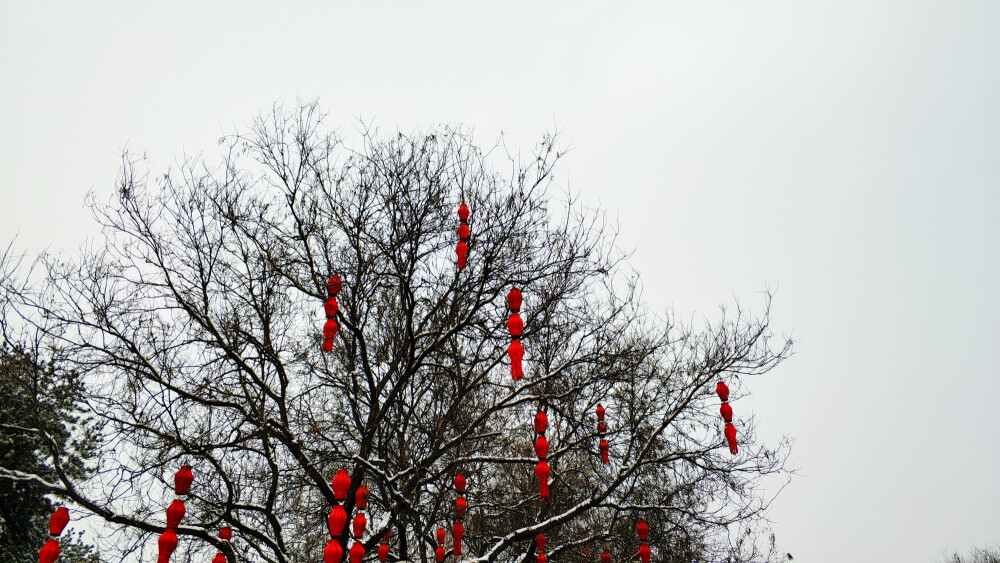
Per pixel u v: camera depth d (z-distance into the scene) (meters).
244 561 10.28
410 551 12.16
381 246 11.54
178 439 8.97
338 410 11.64
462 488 9.40
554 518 9.96
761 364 11.40
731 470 11.12
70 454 10.75
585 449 11.38
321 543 11.66
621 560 12.73
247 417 9.79
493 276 11.45
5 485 13.91
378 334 12.14
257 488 11.07
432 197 11.81
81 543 15.73
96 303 10.03
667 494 11.64
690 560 12.25
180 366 10.27
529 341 12.28
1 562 14.78
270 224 11.56
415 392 11.79
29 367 9.73
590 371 11.54
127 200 10.59
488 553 9.82
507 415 13.03
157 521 9.16
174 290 10.27
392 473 10.80
